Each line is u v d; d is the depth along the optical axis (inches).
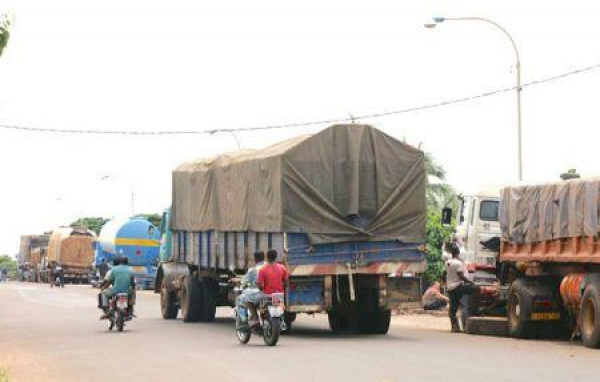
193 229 1160.2
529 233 927.7
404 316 1318.9
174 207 1251.8
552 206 887.1
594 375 579.8
